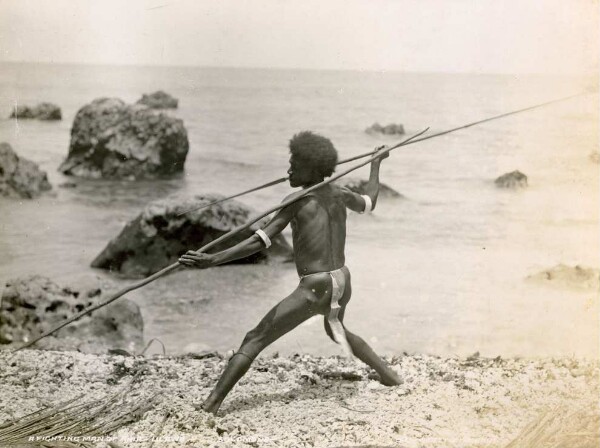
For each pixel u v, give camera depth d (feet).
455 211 41.34
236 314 30.50
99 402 16.87
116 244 36.11
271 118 55.67
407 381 18.25
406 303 31.14
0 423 15.78
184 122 55.31
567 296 31.65
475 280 33.45
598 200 39.88
